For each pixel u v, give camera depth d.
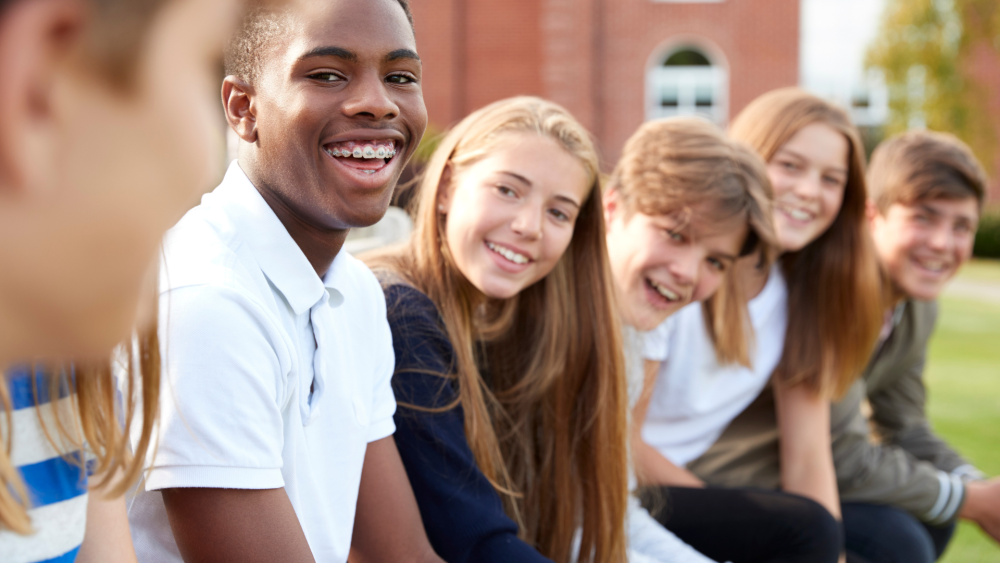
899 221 2.49
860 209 2.24
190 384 0.93
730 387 2.13
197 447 0.92
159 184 0.35
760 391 2.22
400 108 1.06
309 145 1.02
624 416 1.70
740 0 15.73
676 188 1.78
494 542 1.35
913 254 2.48
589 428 1.67
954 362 6.05
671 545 1.74
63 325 0.35
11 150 0.31
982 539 2.92
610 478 1.67
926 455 2.63
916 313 2.60
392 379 1.37
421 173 1.69
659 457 2.03
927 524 2.37
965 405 4.71
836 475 2.24
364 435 1.19
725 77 15.87
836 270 2.21
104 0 0.31
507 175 1.49
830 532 1.80
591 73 15.53
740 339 2.06
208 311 0.95
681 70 16.03
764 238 1.87
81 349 0.36
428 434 1.36
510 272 1.51
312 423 1.10
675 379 2.10
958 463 2.58
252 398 0.96
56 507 0.81
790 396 2.17
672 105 16.08
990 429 4.18
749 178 1.86
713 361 2.10
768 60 15.82
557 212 1.54
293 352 1.04
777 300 2.20
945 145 2.52
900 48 15.47
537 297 1.68
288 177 1.04
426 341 1.41
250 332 0.97
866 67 16.05
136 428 0.94
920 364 2.69
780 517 1.81
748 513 1.83
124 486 0.78
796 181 2.20
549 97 15.34
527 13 15.32
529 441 1.68
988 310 8.95
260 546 0.96
